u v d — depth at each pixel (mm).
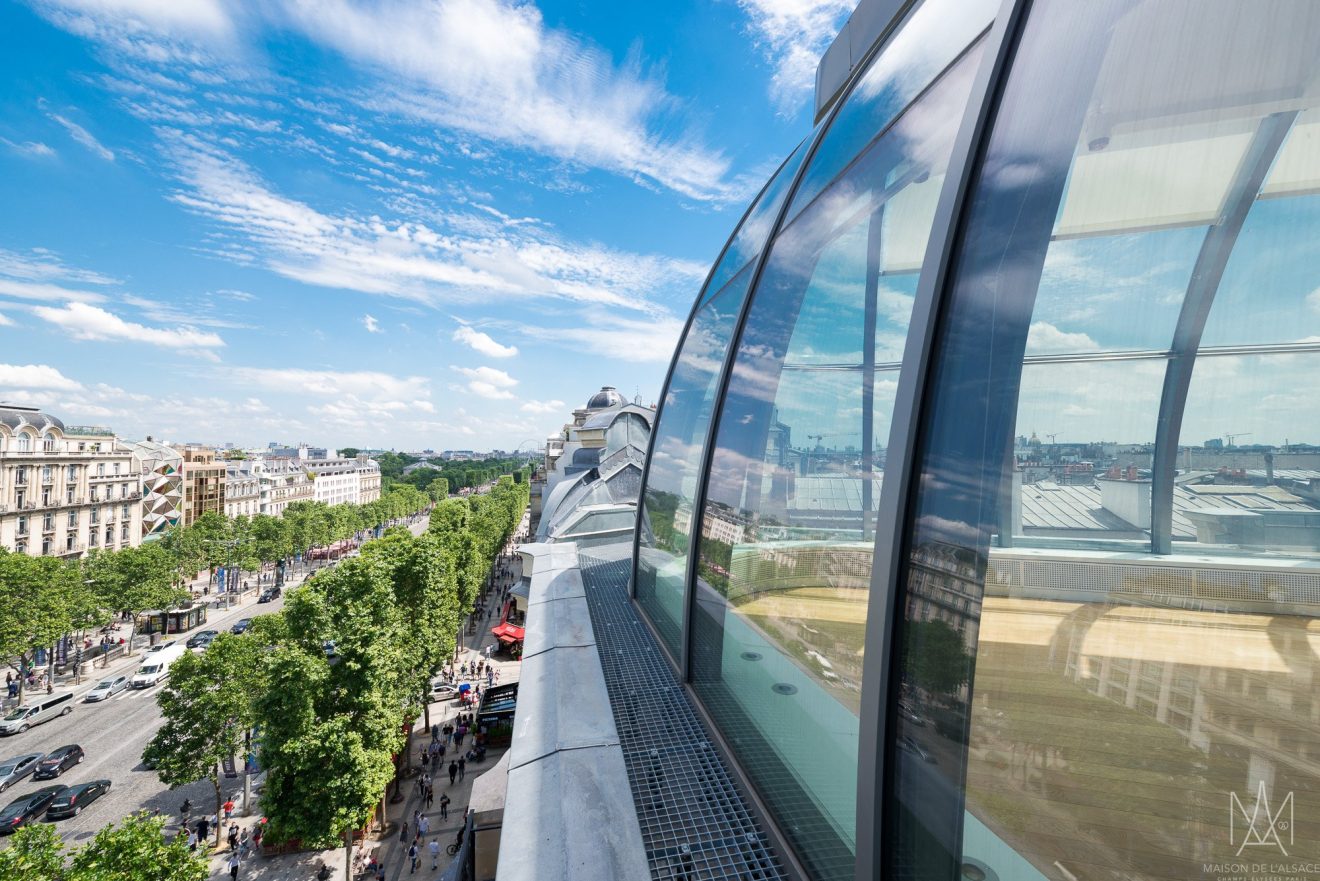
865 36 4742
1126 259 1697
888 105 3408
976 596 1937
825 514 2986
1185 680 1469
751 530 3922
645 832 3254
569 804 3438
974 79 2475
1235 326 1473
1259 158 1494
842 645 2689
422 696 28641
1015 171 2092
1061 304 1827
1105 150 1796
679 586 5508
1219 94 1591
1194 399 1526
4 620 34812
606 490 27281
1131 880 1499
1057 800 1673
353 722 19469
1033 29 2250
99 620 44781
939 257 2305
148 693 39469
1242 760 1362
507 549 95250
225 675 23469
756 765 3473
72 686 40812
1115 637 1607
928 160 2760
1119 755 1566
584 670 5434
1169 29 1738
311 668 18078
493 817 9844
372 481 197625
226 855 21828
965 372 2131
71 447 62156
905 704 2225
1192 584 1488
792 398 3615
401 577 26938
